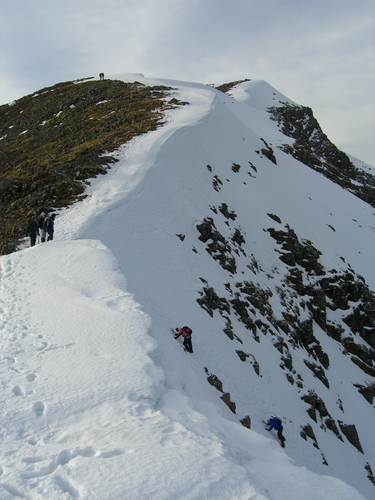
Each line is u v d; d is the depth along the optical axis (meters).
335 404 27.22
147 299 19.75
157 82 75.62
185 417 8.92
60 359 11.12
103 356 11.18
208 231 29.84
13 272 18.27
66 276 17.33
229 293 26.34
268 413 20.33
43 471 6.89
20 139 61.44
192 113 47.84
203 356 19.30
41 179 31.53
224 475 6.72
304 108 116.69
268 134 79.25
